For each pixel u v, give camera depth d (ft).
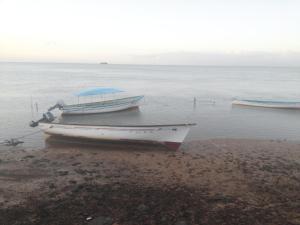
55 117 104.78
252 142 79.66
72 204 43.60
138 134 73.46
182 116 123.85
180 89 245.24
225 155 67.72
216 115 126.82
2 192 47.60
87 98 182.50
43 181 52.19
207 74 579.07
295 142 81.00
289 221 38.75
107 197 45.88
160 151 71.36
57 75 437.99
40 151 70.69
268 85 306.55
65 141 80.23
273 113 133.69
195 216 40.04
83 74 487.20
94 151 71.15
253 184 51.06
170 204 43.42
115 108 127.75
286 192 47.96
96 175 55.31
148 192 47.67
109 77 410.72
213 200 44.70
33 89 224.33
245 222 38.55
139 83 305.94
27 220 39.29
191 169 58.49
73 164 61.36
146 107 146.61
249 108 146.41
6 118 114.32
